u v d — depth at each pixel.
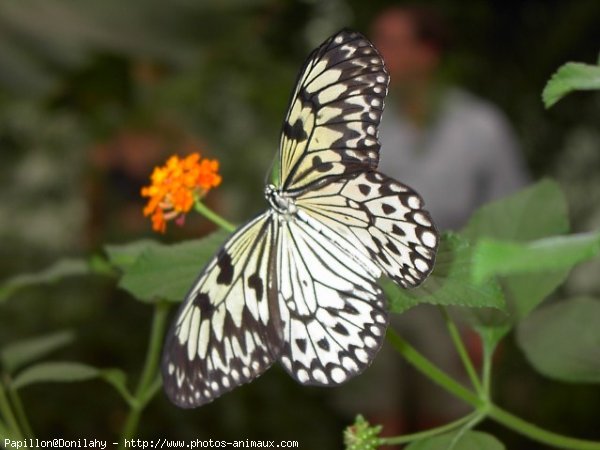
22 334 0.96
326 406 0.98
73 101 1.03
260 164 1.17
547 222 0.42
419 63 0.92
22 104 1.24
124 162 1.05
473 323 0.39
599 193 1.44
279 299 0.31
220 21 0.87
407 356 0.37
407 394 0.94
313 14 1.41
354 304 0.30
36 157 1.29
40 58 0.90
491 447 0.34
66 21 0.85
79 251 1.15
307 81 0.31
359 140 0.30
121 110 1.05
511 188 0.95
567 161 1.45
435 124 0.92
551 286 0.39
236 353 0.30
